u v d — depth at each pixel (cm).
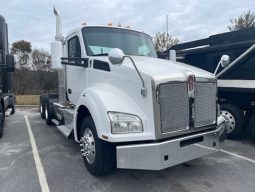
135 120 389
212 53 767
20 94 2794
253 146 636
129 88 418
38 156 568
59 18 695
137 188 416
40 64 3400
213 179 448
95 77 502
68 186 423
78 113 489
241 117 670
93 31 566
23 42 3681
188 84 409
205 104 436
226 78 693
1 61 835
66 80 660
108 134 387
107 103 407
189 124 412
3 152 599
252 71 646
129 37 592
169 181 440
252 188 416
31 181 443
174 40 2580
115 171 475
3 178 457
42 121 994
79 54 562
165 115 387
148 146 376
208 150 438
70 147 634
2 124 748
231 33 745
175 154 391
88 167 459
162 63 461
